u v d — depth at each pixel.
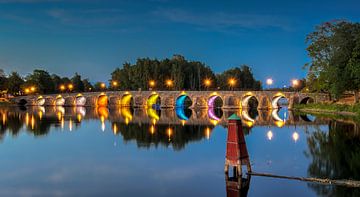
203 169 34.44
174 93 152.88
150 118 99.19
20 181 31.77
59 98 182.38
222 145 49.19
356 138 51.47
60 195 27.66
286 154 40.34
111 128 73.69
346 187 27.03
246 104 146.50
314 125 70.38
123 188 29.09
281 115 101.69
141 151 45.47
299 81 173.38
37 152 45.66
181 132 65.62
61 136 61.12
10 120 92.69
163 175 32.75
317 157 38.47
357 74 83.00
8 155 43.72
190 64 198.25
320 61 107.62
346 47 91.00
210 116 105.88
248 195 25.70
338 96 95.25
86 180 31.80
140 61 190.62
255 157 38.72
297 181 28.81
